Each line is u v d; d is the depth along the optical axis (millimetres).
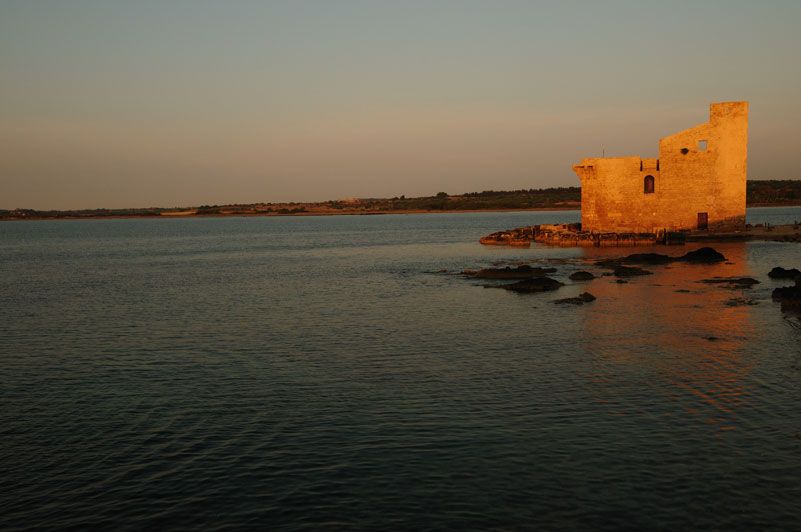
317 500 11625
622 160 65750
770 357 20125
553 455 13109
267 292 40281
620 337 23609
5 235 157375
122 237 138125
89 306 35406
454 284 40938
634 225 66125
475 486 11930
